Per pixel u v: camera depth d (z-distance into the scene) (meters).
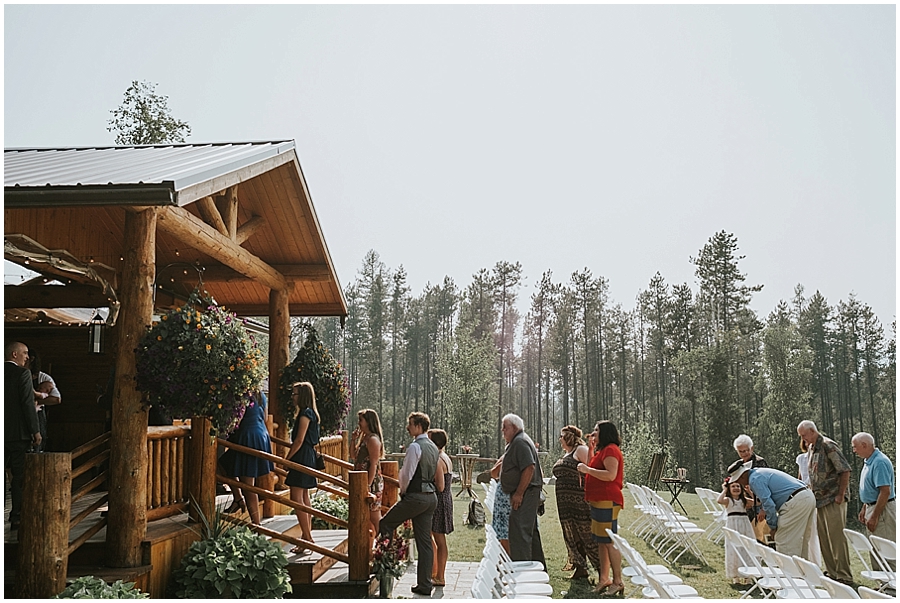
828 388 53.41
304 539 7.51
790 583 5.89
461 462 18.70
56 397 7.86
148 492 6.24
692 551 9.86
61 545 4.84
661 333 53.25
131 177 5.80
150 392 5.86
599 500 7.38
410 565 8.82
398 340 58.22
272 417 9.73
